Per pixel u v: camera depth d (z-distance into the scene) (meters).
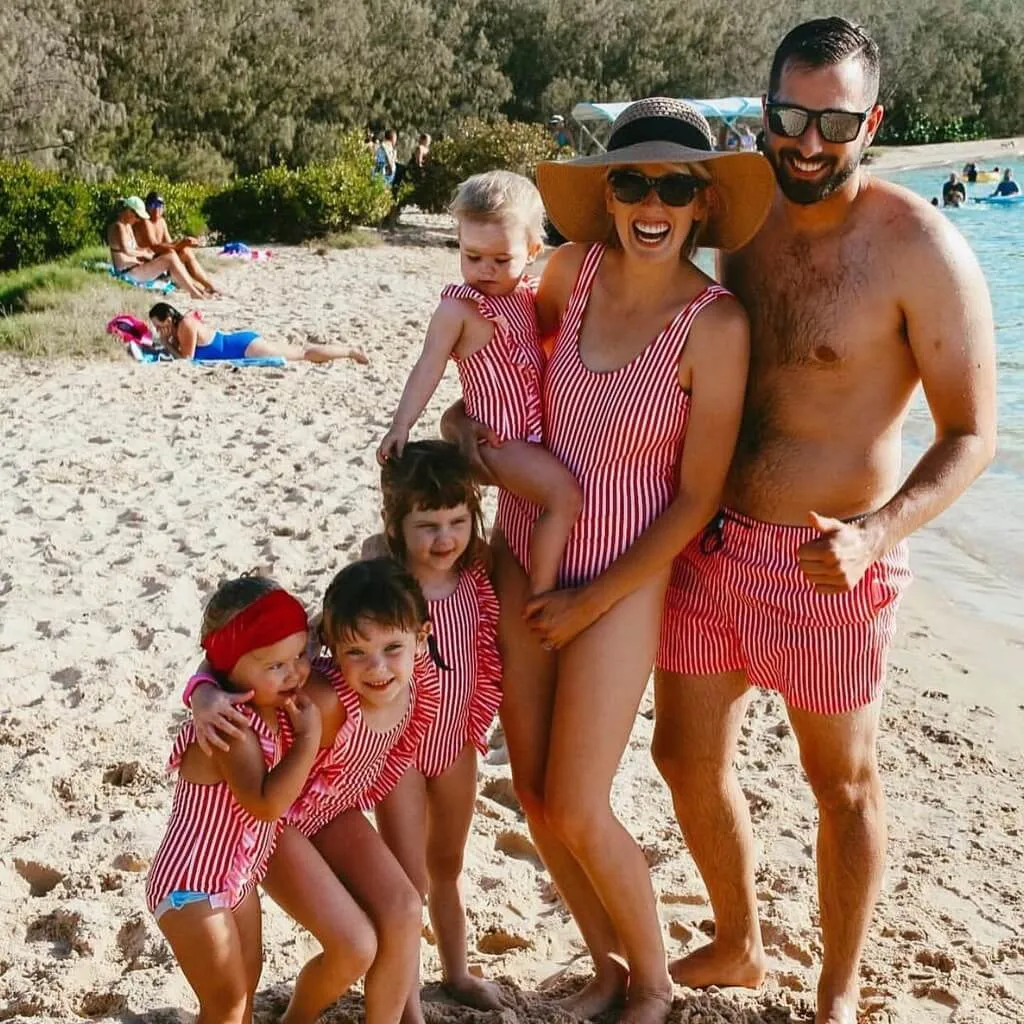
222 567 7.74
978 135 62.88
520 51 48.69
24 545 8.19
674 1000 3.82
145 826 4.85
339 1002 3.82
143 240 19.25
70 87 27.77
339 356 14.31
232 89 35.09
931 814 5.25
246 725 3.16
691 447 3.53
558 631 3.57
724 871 3.94
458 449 3.71
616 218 3.54
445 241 26.72
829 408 3.51
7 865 4.61
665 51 50.16
